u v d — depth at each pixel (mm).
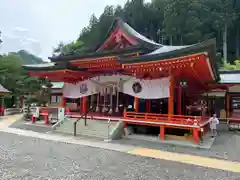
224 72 21500
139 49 13672
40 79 28547
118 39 16375
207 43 9188
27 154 8617
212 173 6898
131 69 12602
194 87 18688
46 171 6660
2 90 26188
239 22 50625
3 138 12016
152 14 60625
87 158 8250
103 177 6258
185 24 48312
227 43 52719
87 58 15430
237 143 11945
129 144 11109
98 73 17391
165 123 12047
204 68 12008
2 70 33375
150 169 7137
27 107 22172
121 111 17156
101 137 12516
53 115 17984
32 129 15438
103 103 18172
